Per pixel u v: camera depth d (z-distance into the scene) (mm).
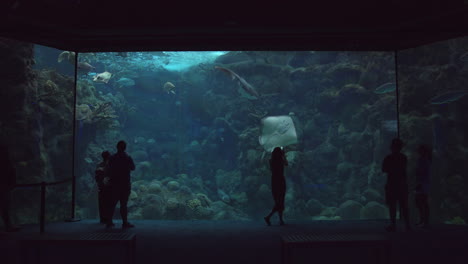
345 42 8195
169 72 34906
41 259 4707
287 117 23578
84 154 21234
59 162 15477
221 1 6934
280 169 7945
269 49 8266
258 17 7238
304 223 8031
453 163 15891
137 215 20656
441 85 16875
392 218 7027
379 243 3510
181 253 5129
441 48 17641
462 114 16328
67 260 4660
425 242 5906
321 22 7348
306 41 8188
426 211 7406
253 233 6789
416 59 17797
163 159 31594
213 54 35219
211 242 5926
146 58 33344
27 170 11914
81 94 22312
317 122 24594
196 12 7141
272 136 23328
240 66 27078
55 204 15086
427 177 7391
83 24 7398
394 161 6992
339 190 23234
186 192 24547
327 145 23984
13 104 11617
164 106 34750
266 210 23078
